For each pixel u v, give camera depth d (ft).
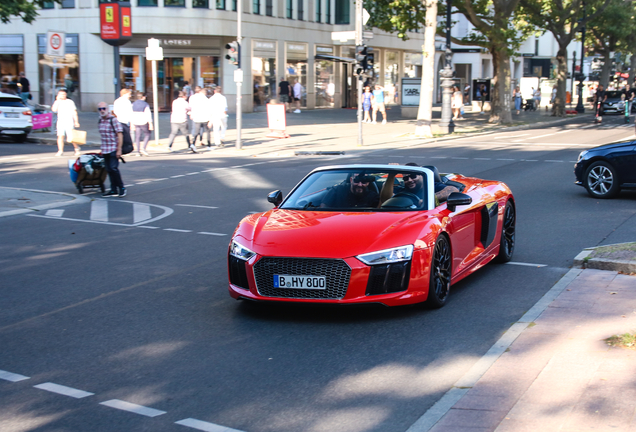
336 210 21.53
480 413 12.85
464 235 22.26
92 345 17.74
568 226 32.99
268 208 40.47
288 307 20.86
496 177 51.49
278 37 137.69
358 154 72.84
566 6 154.92
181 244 30.89
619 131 105.70
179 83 126.00
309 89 149.48
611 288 20.97
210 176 54.85
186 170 58.75
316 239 19.15
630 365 14.47
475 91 170.40
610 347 15.62
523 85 183.73
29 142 84.58
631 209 37.27
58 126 68.13
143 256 28.58
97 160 46.21
